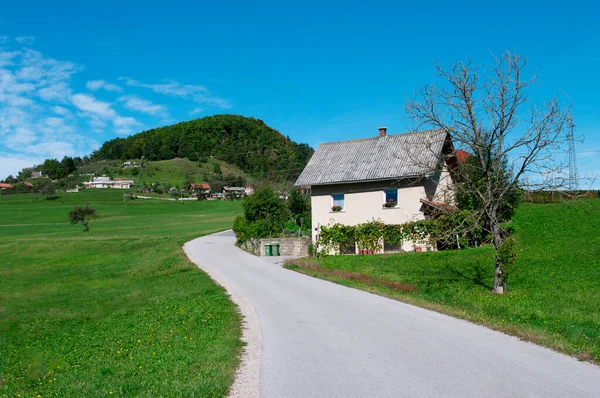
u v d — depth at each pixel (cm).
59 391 820
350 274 2212
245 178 15050
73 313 2072
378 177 3106
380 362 869
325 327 1184
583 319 1209
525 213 3256
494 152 1630
